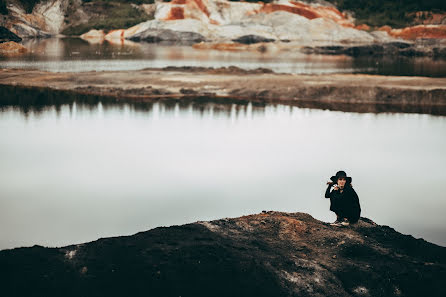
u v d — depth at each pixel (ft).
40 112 96.84
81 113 97.40
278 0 442.09
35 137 74.08
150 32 368.27
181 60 223.51
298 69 197.77
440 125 93.40
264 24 381.19
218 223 29.89
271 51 314.14
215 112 103.91
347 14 483.10
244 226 29.71
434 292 23.09
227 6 417.08
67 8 409.08
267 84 139.13
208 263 23.66
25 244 32.53
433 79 156.15
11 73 151.23
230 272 23.11
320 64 228.02
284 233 29.01
